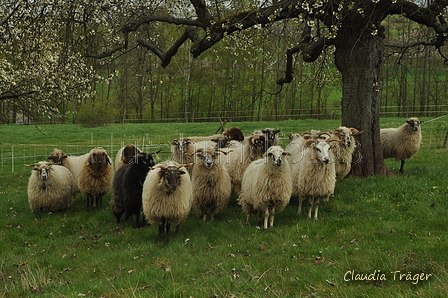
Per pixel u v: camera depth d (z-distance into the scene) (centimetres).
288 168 845
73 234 955
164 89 4803
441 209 817
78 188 1229
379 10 1093
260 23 1154
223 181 955
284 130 2525
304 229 800
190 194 855
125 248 819
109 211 1114
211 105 4853
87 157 1149
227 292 537
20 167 2027
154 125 3631
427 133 2177
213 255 712
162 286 590
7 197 1392
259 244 750
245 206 922
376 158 1202
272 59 1834
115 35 1492
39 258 795
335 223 816
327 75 1772
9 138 2944
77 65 1647
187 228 920
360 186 1077
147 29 1484
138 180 930
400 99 3616
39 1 1345
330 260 629
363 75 1172
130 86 4269
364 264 589
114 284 618
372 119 1192
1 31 1347
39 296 601
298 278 565
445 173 1122
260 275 593
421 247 623
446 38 1223
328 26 1188
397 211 850
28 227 1009
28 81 1501
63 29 1430
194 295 540
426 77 3625
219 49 3766
